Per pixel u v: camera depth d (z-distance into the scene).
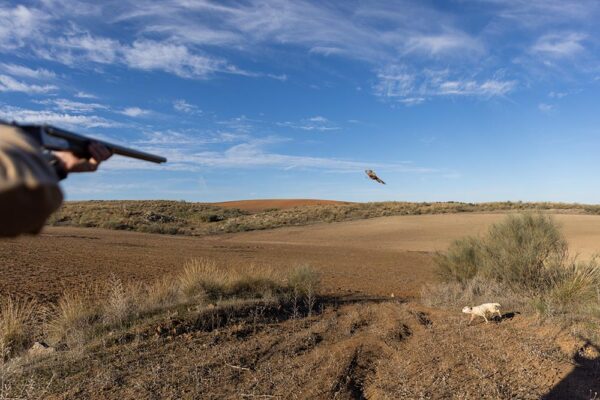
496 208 65.00
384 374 6.21
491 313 9.34
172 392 5.40
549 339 7.55
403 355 6.96
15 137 0.83
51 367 6.00
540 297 10.88
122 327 7.76
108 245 25.75
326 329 8.35
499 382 5.80
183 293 10.29
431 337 7.88
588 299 10.63
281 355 6.82
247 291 11.09
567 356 6.78
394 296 13.62
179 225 55.97
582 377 5.99
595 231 38.56
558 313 9.40
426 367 6.38
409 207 65.88
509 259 12.77
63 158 1.09
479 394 5.45
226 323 8.41
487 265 13.39
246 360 6.55
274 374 6.05
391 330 8.26
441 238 40.56
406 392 5.53
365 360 6.76
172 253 23.42
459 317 9.54
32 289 11.41
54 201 0.82
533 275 12.23
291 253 28.17
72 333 7.39
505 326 8.55
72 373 5.87
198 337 7.51
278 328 8.38
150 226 48.62
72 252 20.27
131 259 19.08
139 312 8.53
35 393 5.20
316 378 5.93
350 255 28.50
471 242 15.29
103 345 6.87
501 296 11.60
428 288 14.62
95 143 1.11
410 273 20.20
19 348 7.00
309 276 12.58
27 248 20.50
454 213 59.69
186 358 6.51
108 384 5.55
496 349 7.12
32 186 0.75
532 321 8.78
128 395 5.29
